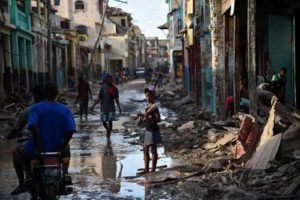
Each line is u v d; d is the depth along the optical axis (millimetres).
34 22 37031
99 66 72500
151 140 10703
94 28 73750
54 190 6891
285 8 17828
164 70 69938
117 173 10797
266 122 11188
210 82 20609
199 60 24250
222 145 12359
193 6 26469
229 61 17203
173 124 18156
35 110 7254
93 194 8914
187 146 13406
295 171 8562
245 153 10266
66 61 51000
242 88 15828
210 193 8203
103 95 16516
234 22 14664
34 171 7090
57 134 7238
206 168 10086
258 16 18969
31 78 35219
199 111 21656
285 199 7574
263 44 18969
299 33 17547
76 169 11320
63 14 74062
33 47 36219
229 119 15156
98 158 12727
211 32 18375
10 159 12766
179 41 49469
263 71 18906
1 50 26938
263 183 8391
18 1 32875
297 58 17672
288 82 17828
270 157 9219
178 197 8406
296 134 9875
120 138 16391
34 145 7336
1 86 26250
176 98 33875
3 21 26406
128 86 57844
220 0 17594
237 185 8570
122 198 8578
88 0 73875
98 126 20031
